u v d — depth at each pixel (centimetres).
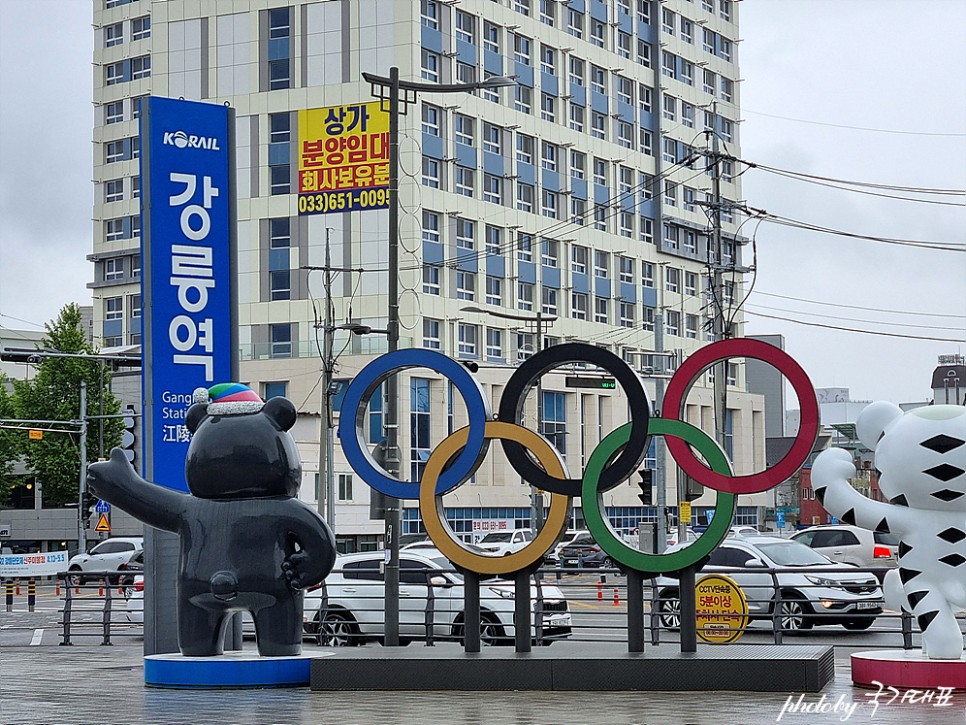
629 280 8519
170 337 2052
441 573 2433
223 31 7150
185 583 1806
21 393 6825
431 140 6962
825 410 12362
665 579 2666
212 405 1836
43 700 1672
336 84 6912
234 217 2106
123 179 8775
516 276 7506
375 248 6806
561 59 7988
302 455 6406
